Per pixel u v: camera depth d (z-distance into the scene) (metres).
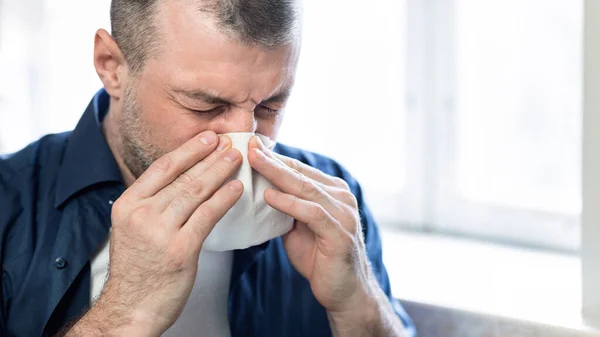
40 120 2.23
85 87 2.20
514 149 1.76
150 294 1.00
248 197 1.00
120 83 1.11
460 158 1.82
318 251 1.13
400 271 1.59
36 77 2.21
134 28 1.02
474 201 1.81
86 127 1.22
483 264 1.63
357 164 1.95
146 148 1.07
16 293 1.16
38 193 1.22
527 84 1.72
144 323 1.00
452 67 1.80
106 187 1.20
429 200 1.87
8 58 2.17
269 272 1.31
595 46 1.25
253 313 1.28
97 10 2.15
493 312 1.37
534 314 1.34
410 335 1.31
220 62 0.96
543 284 1.50
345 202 1.12
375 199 1.94
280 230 1.08
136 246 0.99
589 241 1.31
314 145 1.98
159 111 1.02
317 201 1.07
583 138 1.29
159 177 0.99
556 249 1.70
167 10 0.98
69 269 1.15
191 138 1.02
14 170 1.23
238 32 0.94
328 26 1.92
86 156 1.20
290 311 1.31
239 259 1.24
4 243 1.17
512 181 1.77
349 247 1.12
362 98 1.92
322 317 1.32
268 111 1.05
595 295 1.31
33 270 1.16
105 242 1.18
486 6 1.74
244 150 1.00
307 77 1.96
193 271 1.00
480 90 1.78
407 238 1.83
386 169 1.93
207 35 0.95
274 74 0.99
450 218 1.84
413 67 1.84
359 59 1.90
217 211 0.98
